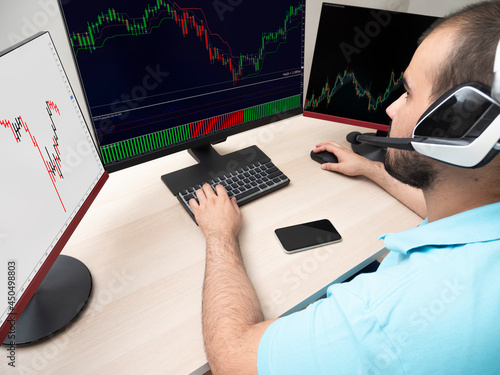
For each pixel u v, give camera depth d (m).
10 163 0.50
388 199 0.91
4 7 0.75
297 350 0.44
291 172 1.00
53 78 0.63
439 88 0.45
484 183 0.45
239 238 0.79
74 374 0.55
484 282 0.40
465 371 0.38
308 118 1.29
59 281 0.68
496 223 0.44
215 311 0.58
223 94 0.93
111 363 0.57
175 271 0.72
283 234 0.80
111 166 0.83
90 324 0.62
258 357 0.47
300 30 0.99
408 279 0.43
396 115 0.56
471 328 0.38
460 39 0.42
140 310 0.64
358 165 0.96
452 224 0.46
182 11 0.78
